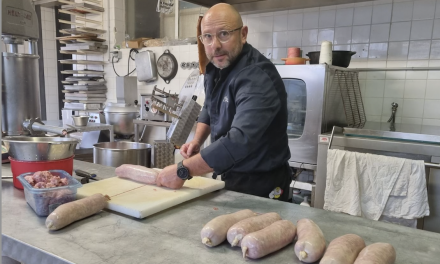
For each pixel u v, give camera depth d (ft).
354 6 8.21
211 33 4.15
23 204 3.49
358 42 8.29
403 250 2.71
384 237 2.94
